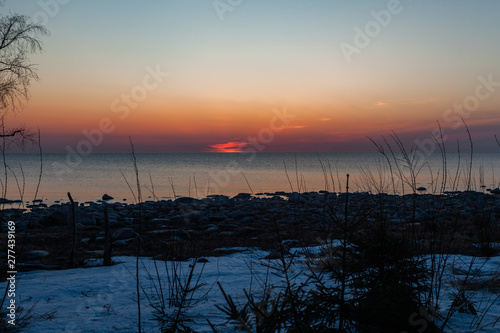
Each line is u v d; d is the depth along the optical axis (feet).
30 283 21.79
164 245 37.55
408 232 13.16
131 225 54.95
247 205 82.79
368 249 10.96
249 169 262.88
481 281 16.26
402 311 10.29
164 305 15.25
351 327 10.21
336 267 10.52
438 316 11.57
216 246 37.70
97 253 35.86
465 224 31.91
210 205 83.25
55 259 32.65
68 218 57.72
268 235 43.75
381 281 10.68
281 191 129.59
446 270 17.56
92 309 15.07
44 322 13.06
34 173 208.33
